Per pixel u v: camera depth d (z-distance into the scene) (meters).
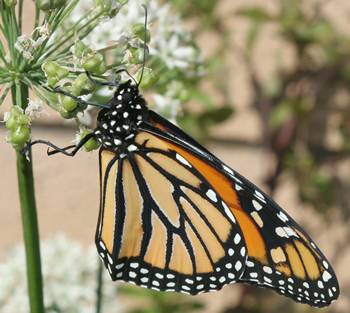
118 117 0.42
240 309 0.56
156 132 0.43
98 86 0.42
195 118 0.51
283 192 0.59
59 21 0.41
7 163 0.58
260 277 0.42
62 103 0.40
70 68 0.41
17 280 0.50
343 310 0.60
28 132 0.40
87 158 0.59
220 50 0.54
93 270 0.51
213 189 0.43
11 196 0.58
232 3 0.57
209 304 0.58
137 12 0.43
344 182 0.58
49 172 0.58
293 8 0.53
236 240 0.43
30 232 0.42
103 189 0.42
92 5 0.41
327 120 0.57
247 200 0.42
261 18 0.53
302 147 0.56
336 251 0.58
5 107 0.50
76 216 0.59
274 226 0.42
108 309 0.51
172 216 0.43
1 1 0.41
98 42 0.43
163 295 0.52
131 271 0.43
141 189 0.43
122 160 0.42
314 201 0.56
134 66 0.42
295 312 0.56
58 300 0.50
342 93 0.55
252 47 0.55
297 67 0.55
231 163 0.58
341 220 0.58
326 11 0.57
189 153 0.43
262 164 0.58
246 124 0.58
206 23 0.52
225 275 0.43
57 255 0.51
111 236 0.43
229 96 0.56
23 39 0.40
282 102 0.54
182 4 0.51
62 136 0.58
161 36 0.46
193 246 0.43
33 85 0.41
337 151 0.57
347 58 0.54
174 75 0.46
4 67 0.41
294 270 0.42
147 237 0.43
